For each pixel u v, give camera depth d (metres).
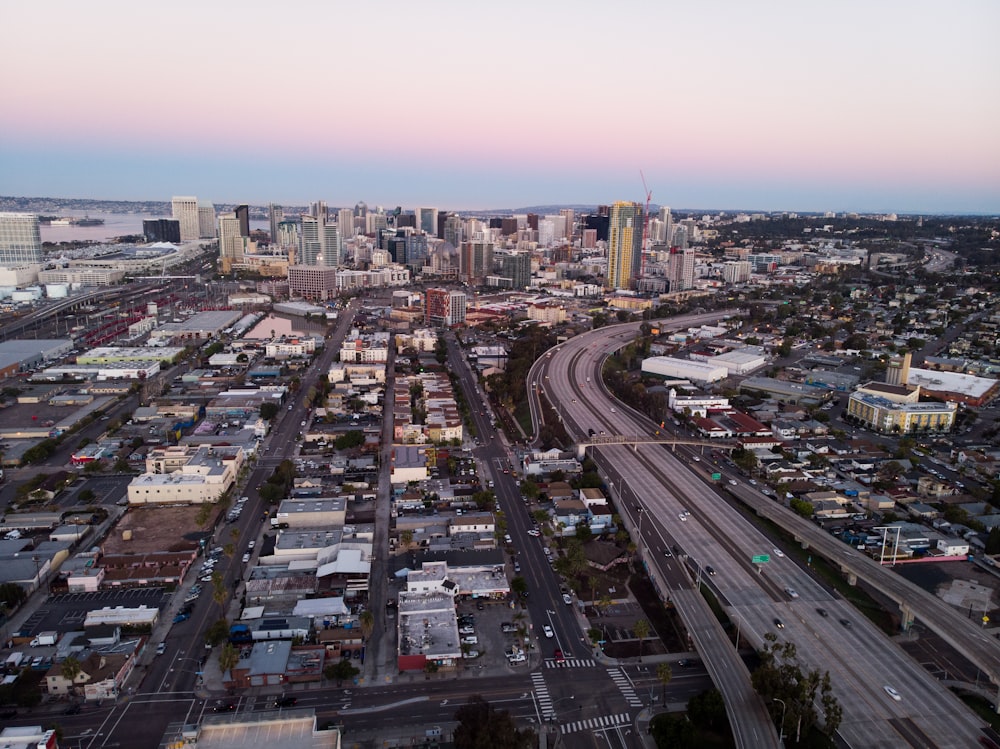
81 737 178.38
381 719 186.25
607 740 180.88
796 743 175.00
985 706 190.62
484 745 166.38
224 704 191.12
